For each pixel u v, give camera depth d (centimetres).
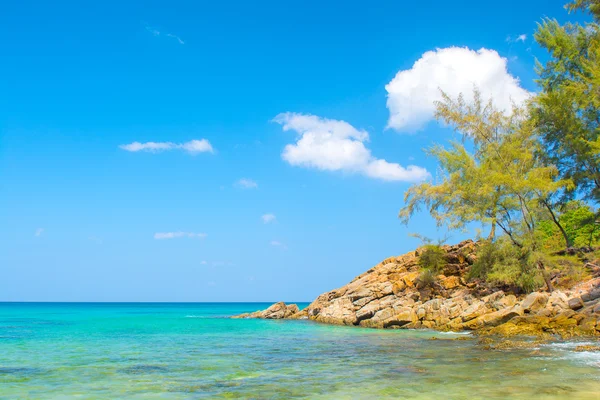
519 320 2917
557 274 3828
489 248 3941
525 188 3662
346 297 4891
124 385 1516
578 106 3753
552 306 3061
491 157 3884
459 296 3944
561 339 2434
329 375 1648
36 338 3192
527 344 2288
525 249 3666
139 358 2147
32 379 1630
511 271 3650
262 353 2295
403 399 1259
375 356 2114
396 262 5231
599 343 2272
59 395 1379
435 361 1903
